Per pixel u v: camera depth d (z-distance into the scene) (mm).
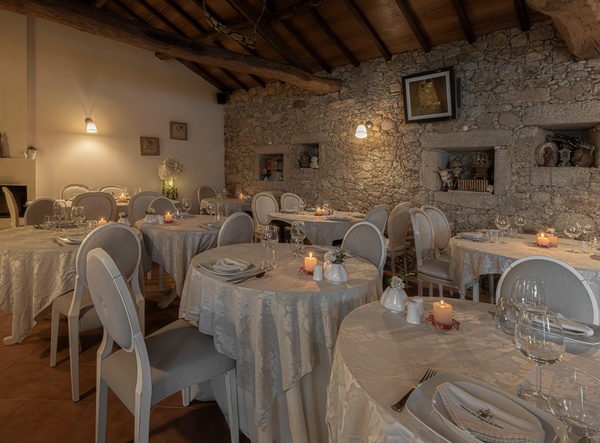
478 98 4090
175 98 7039
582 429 697
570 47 3088
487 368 940
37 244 2217
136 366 1350
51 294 2111
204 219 3646
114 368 1363
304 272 1766
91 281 1293
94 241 1836
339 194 5590
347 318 1265
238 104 7344
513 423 670
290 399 1474
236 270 1696
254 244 2473
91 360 2281
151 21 6020
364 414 830
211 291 1611
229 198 7051
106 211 3801
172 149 7066
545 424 681
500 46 3916
